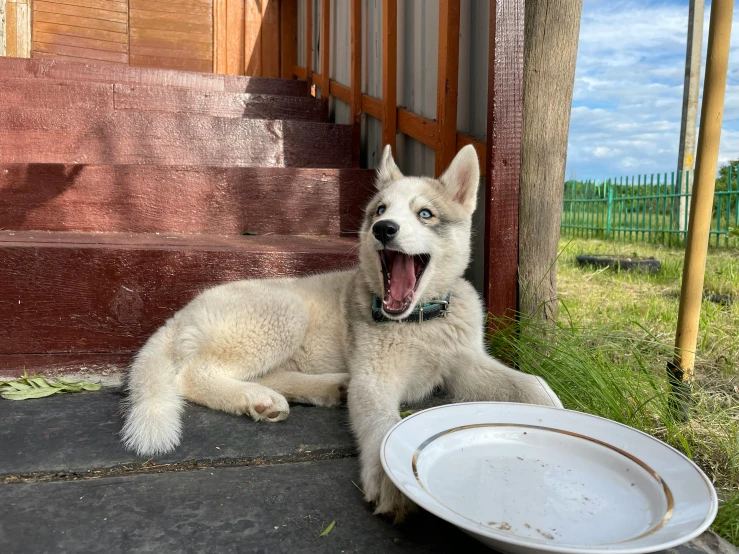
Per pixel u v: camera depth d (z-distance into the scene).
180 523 0.46
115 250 0.84
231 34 2.13
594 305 1.34
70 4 1.93
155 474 0.55
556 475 0.48
